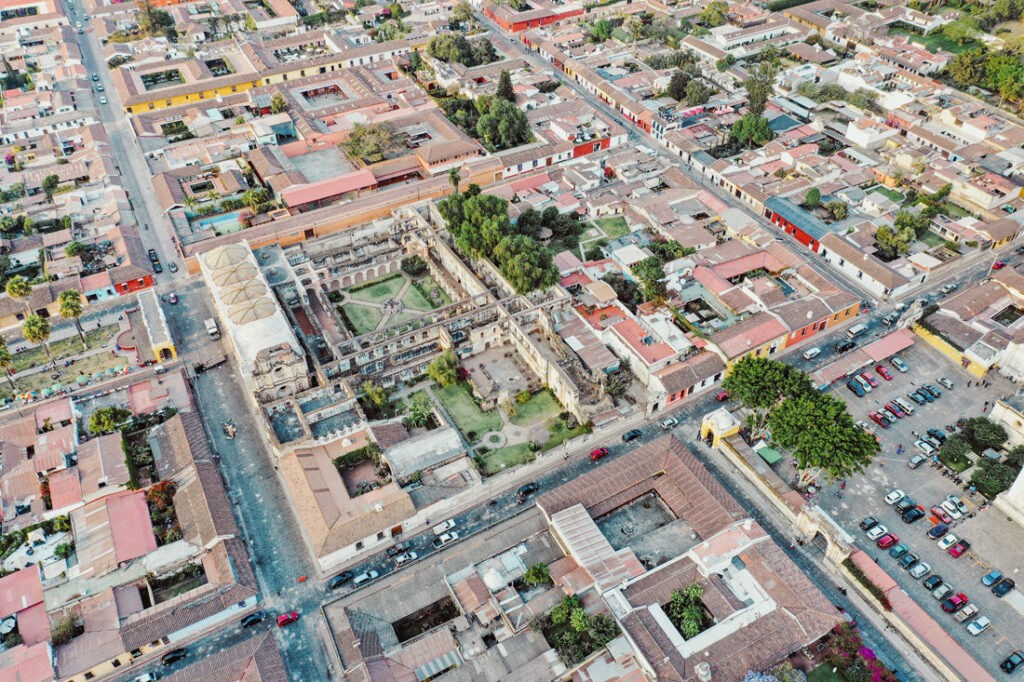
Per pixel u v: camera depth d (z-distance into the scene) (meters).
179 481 147.50
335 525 135.75
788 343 179.75
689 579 127.56
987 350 169.12
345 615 124.56
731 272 197.88
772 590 125.00
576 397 159.38
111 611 126.75
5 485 147.75
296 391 166.00
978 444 154.12
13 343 188.12
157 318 183.50
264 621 129.00
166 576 134.50
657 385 165.12
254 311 173.62
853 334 183.25
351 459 152.50
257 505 147.12
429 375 174.62
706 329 182.50
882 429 158.75
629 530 140.25
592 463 154.75
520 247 187.62
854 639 118.69
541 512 140.12
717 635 119.94
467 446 157.75
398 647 121.06
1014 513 139.38
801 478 145.88
